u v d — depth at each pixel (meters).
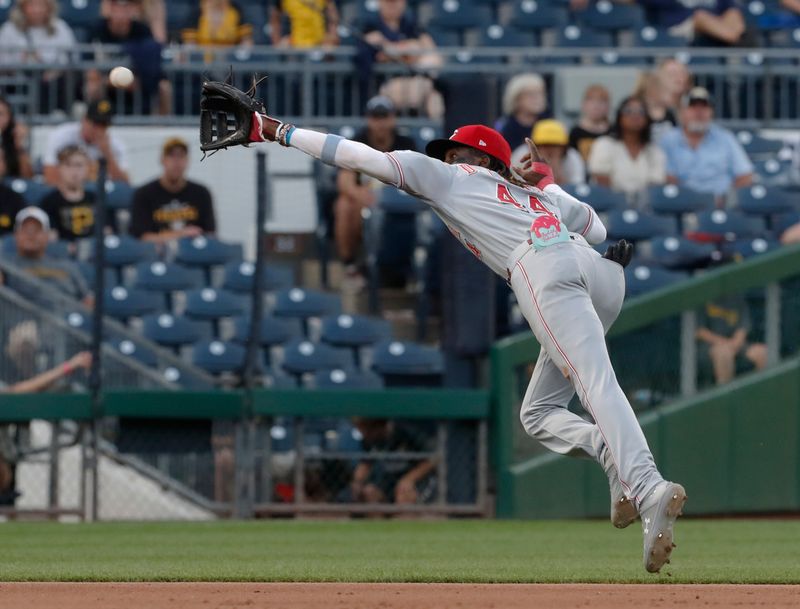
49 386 40.22
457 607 18.66
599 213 52.06
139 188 51.09
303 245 54.38
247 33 60.16
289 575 23.31
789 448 41.72
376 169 21.08
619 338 41.22
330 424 41.34
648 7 67.38
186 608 18.59
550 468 40.78
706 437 41.28
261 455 40.88
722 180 55.53
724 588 21.05
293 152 55.62
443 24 63.78
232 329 48.00
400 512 40.59
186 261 50.22
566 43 63.16
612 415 20.36
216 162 55.34
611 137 54.88
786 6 68.19
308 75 56.81
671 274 49.16
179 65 57.31
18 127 54.03
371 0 63.28
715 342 41.62
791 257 41.78
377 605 18.84
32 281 42.19
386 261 51.81
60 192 50.09
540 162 22.75
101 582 22.12
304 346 46.41
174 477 40.66
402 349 46.41
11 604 19.00
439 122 56.38
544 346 21.14
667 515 19.94
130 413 39.97
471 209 21.47
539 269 20.92
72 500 41.88
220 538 34.31
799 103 61.88
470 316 42.16
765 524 39.53
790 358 41.94
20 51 55.50
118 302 47.62
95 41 59.16
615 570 24.80
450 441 41.31
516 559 28.34
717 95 60.81
